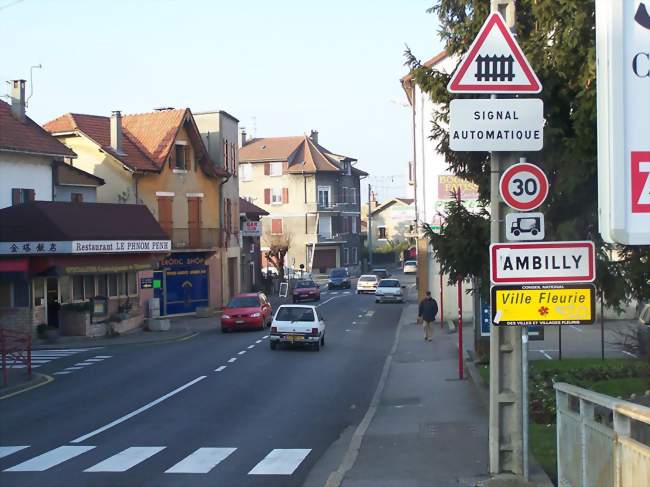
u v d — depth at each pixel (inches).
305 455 522.6
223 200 2124.8
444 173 1498.5
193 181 1987.0
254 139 3750.0
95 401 768.9
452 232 549.6
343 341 1343.5
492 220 377.7
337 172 3636.8
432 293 1587.1
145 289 1717.5
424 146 1507.1
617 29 215.6
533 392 629.0
